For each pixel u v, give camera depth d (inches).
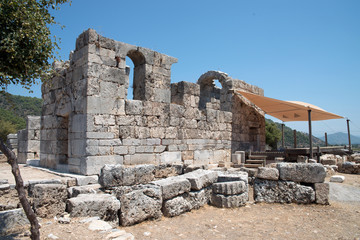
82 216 278.1
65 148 530.9
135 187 373.4
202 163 634.8
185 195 375.2
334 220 330.3
